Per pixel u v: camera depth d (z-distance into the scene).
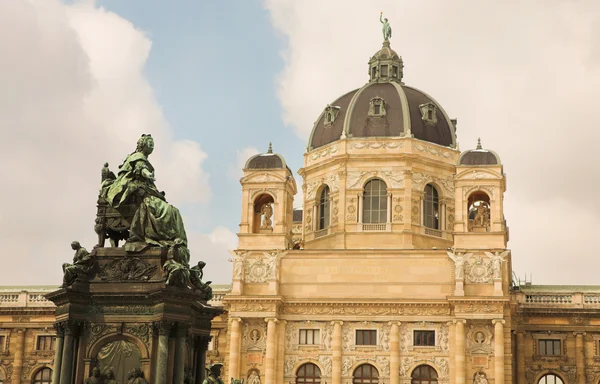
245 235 95.81
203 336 35.31
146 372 32.22
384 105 104.19
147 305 32.84
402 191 100.50
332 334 92.88
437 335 91.44
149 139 35.78
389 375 91.25
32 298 106.06
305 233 104.44
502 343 88.69
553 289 103.50
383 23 115.25
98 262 33.66
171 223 34.31
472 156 94.81
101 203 34.78
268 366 91.44
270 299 92.38
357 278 94.19
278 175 97.50
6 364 104.81
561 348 98.44
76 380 32.53
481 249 91.75
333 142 103.81
